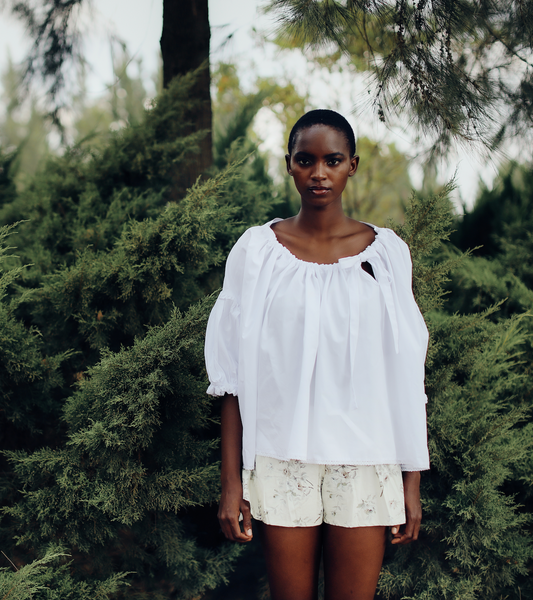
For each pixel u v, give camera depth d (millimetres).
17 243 2736
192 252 2105
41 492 1736
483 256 3725
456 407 2072
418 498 1459
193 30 3100
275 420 1372
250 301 1396
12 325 1924
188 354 1782
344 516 1360
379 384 1364
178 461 1913
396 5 2078
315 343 1332
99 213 2654
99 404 1741
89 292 2088
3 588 1455
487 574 1826
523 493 2180
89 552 1847
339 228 1462
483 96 2111
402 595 1924
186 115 3109
